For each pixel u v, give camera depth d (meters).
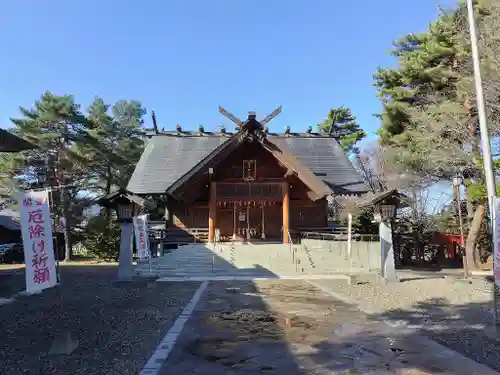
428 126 19.17
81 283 14.81
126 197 14.71
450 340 6.81
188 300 11.09
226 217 27.03
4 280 15.87
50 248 6.71
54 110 30.22
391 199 14.29
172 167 28.16
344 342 6.81
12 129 31.83
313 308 9.80
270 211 27.31
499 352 6.11
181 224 26.42
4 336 7.37
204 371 5.49
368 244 19.06
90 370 5.54
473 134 18.22
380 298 10.92
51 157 30.61
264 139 24.02
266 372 5.45
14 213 39.22
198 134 32.12
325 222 26.91
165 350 6.41
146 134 37.00
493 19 15.51
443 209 26.27
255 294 12.06
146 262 18.97
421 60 20.38
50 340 7.07
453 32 19.02
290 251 20.22
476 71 9.58
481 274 16.36
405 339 6.93
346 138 42.75
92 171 35.31
